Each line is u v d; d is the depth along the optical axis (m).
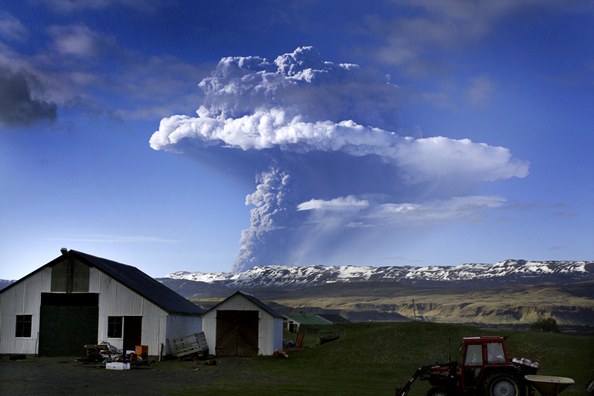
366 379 42.78
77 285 56.31
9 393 29.66
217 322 59.78
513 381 26.03
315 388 35.62
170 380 38.03
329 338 80.06
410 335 57.97
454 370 27.53
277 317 60.38
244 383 37.44
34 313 56.19
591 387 29.38
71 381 35.78
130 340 55.19
